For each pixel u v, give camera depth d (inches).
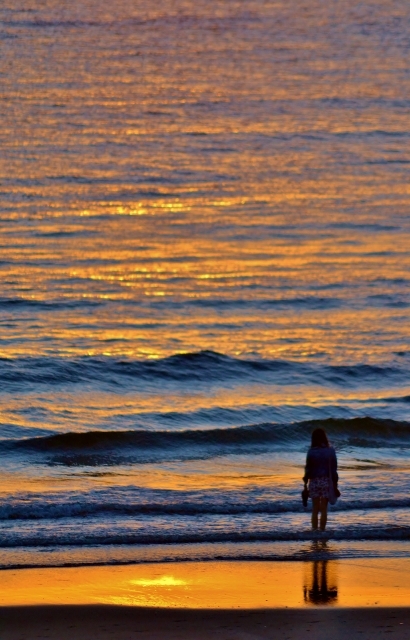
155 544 1530.5
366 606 1213.1
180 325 4160.9
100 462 2257.6
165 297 4643.2
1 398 2962.6
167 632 1114.7
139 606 1210.6
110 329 4042.8
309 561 1444.4
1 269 5068.9
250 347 3804.1
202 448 2431.1
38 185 7460.6
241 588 1299.2
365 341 3949.3
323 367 3521.2
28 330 3966.5
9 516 1676.9
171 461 2284.7
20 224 6225.4
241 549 1507.1
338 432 2586.1
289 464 2271.2
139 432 2468.0
